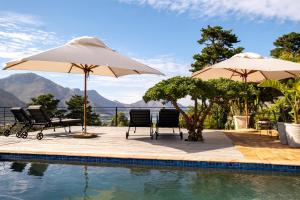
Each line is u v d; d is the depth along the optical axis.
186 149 7.09
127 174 5.62
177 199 4.36
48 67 10.48
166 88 7.59
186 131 11.16
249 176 5.47
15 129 10.27
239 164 5.78
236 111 13.78
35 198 4.38
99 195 4.53
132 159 6.20
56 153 6.52
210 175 5.53
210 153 6.55
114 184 5.06
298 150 7.01
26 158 6.64
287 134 7.67
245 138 9.24
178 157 6.03
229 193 4.57
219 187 4.86
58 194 4.56
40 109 8.83
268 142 8.33
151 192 4.64
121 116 22.66
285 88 7.89
